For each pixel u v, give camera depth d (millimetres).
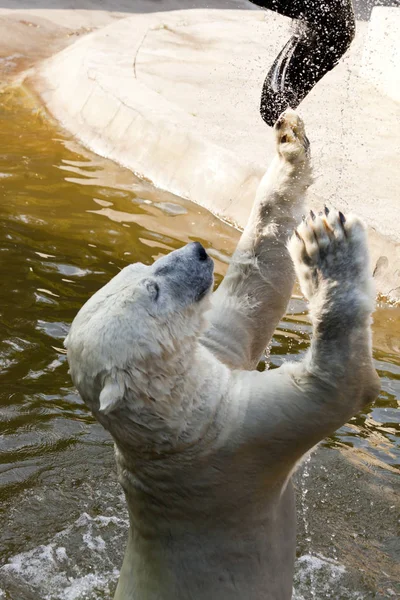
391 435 5137
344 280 2758
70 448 4953
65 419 5137
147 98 9961
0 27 13891
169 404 2896
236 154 8406
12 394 5254
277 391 2910
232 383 3023
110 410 2811
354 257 2766
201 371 2961
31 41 13672
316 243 2777
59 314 5969
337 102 10344
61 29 14391
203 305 2982
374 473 4863
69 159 9109
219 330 3387
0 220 7340
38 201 7871
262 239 3492
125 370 2822
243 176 8078
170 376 2875
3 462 4812
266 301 3479
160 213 7883
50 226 7332
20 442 4945
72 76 11148
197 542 3180
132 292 2855
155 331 2834
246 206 7820
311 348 2859
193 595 3209
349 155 8625
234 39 13328
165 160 8773
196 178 8367
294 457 3029
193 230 7574
